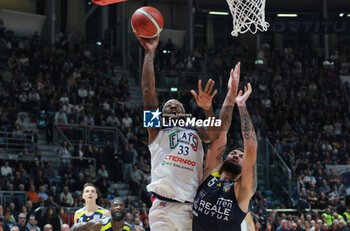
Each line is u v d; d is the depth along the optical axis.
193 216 5.59
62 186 20.72
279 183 25.66
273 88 32.72
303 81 34.81
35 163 20.86
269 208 23.33
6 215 16.19
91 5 36.06
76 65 29.91
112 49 34.06
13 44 29.64
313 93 34.22
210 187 5.58
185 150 5.63
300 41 40.38
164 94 24.84
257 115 29.55
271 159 26.69
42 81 26.88
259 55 35.72
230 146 24.36
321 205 23.53
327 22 36.00
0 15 32.03
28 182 19.91
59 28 34.88
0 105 24.48
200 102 5.87
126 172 23.41
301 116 31.41
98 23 36.25
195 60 30.80
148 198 21.45
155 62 30.33
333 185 25.09
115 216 7.48
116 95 28.28
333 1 38.84
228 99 5.96
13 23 32.66
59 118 24.14
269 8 38.84
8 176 20.12
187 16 38.53
